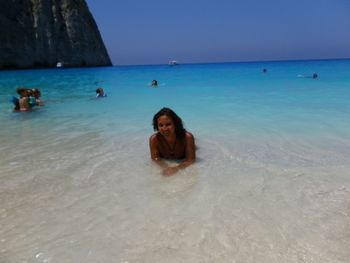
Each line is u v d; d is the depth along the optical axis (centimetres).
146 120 839
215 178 405
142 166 462
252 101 1205
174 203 337
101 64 7656
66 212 324
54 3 6462
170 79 3006
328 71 4031
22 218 314
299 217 301
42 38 6088
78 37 6775
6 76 3662
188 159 476
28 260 251
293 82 2252
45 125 795
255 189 367
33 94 1183
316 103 1108
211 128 707
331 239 265
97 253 257
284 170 428
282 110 955
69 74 4194
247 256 247
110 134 676
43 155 524
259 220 297
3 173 440
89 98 1441
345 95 1369
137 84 2386
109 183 398
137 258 249
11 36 5597
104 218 310
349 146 539
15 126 787
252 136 624
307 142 571
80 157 511
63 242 273
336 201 332
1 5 5509
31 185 396
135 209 326
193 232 281
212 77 3259
